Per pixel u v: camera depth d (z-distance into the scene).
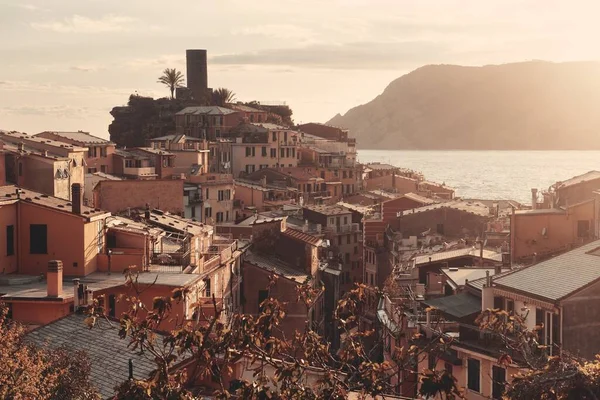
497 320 40.12
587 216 95.81
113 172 179.50
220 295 89.31
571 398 34.81
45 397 37.62
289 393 32.34
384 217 161.25
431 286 90.94
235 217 169.88
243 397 31.94
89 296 59.47
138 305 32.91
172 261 78.25
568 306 58.38
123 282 66.00
